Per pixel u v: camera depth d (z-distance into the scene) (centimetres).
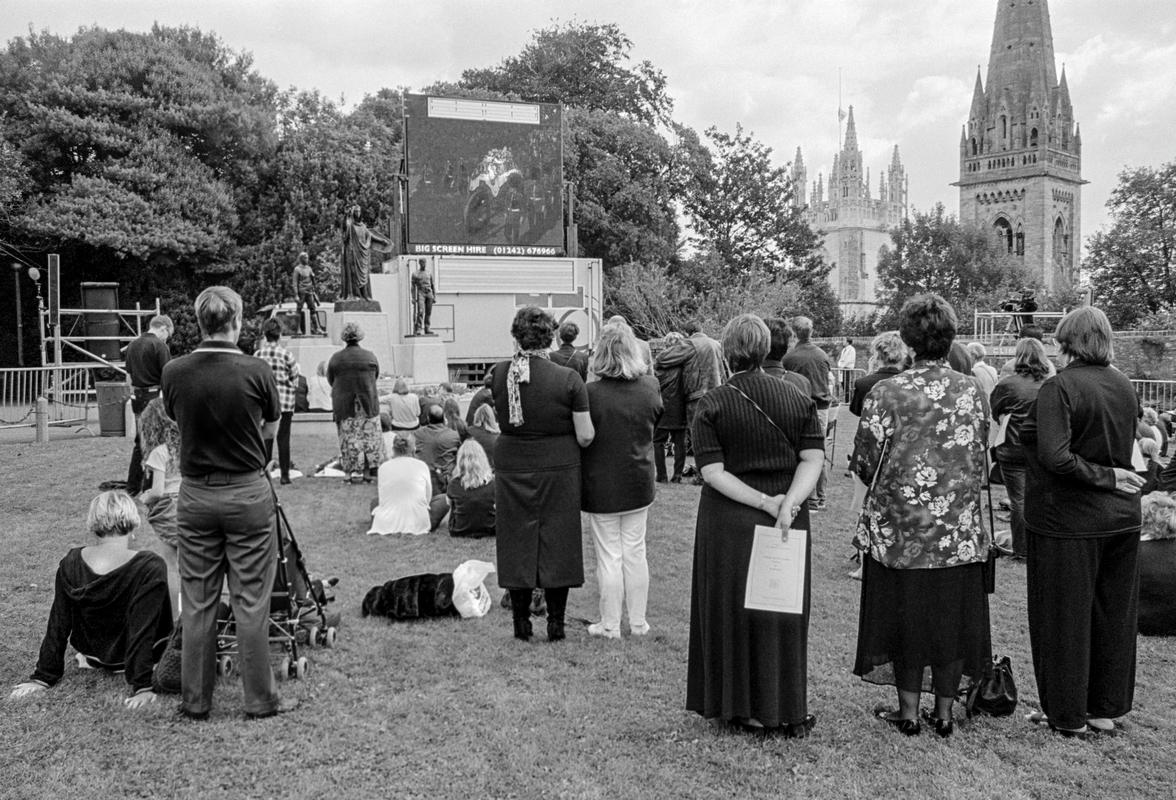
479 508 873
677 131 4834
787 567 436
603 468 594
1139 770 430
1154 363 2930
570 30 4788
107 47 3628
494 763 430
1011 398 794
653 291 3816
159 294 3584
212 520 468
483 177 2838
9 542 850
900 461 448
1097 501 455
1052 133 10650
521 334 588
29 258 3403
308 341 1986
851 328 7094
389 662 557
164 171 3475
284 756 437
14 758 432
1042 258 10531
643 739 454
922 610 452
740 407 445
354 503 1030
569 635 614
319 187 3891
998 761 435
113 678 529
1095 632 468
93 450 1416
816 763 431
